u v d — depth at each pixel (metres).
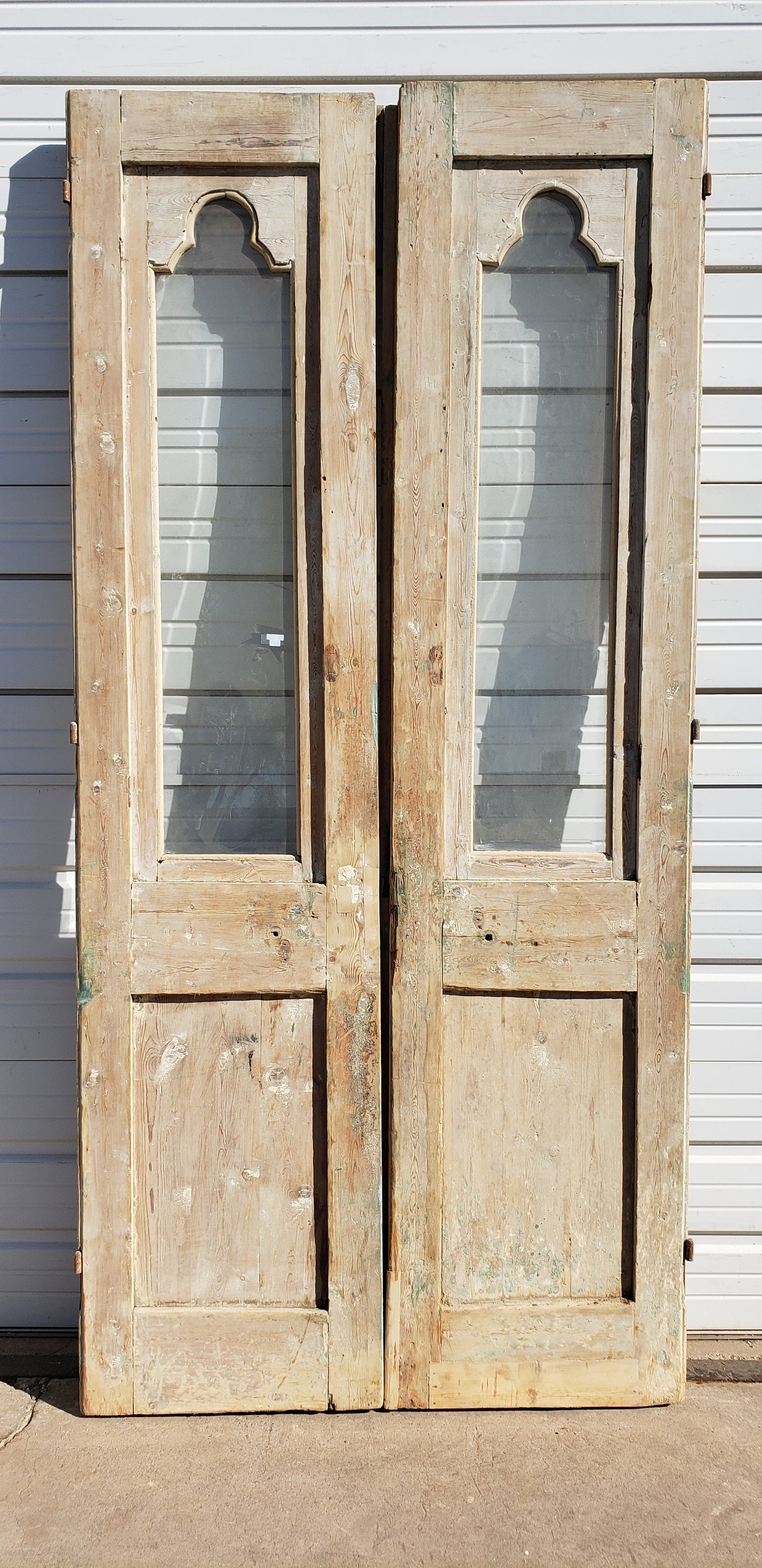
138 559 2.16
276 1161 2.20
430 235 2.09
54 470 2.40
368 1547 1.86
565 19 2.29
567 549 2.23
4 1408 2.23
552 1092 2.21
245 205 2.11
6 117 2.33
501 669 2.25
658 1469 2.05
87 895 2.15
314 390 2.13
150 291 2.12
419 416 2.11
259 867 2.19
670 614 2.16
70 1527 1.90
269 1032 2.19
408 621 2.14
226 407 2.19
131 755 2.16
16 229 2.35
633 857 2.20
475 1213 2.22
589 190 2.11
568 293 2.18
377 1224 2.18
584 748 2.25
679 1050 2.20
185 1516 1.92
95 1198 2.17
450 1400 2.20
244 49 2.29
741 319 2.38
